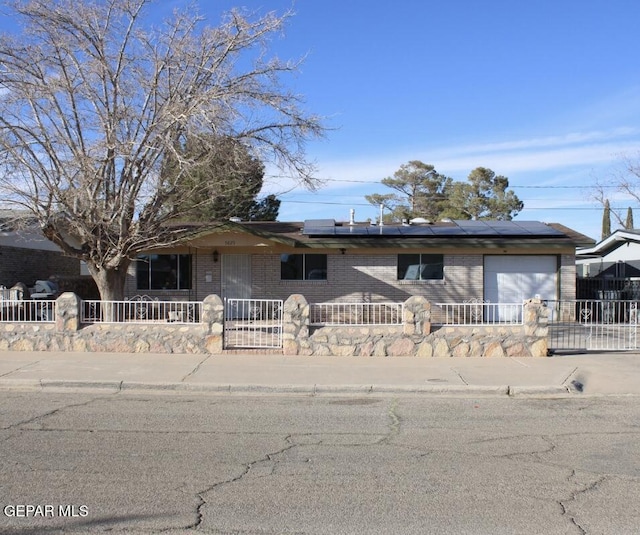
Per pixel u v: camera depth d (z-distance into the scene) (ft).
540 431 25.13
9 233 62.28
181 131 46.60
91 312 45.85
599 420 27.27
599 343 47.85
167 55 47.80
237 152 48.37
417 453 21.72
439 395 33.35
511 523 15.49
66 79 46.85
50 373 36.60
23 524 15.23
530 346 43.52
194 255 72.43
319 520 15.60
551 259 73.67
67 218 49.14
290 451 21.86
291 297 43.65
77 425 25.55
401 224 83.20
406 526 15.26
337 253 72.43
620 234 84.79
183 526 15.17
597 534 14.88
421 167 184.85
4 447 22.02
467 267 72.59
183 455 21.21
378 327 43.52
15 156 44.91
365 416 27.89
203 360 41.14
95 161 45.78
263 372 37.40
